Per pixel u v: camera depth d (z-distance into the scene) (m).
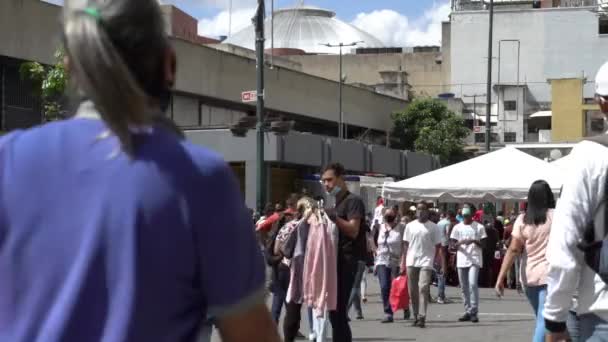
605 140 4.16
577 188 4.14
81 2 2.17
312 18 107.88
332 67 82.50
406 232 15.73
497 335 14.46
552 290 4.25
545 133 69.25
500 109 73.88
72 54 2.13
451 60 81.06
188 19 63.41
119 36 2.16
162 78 2.28
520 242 9.21
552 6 83.94
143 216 2.06
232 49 60.66
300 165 38.00
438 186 23.30
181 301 2.10
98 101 2.11
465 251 16.59
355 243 10.42
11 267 2.09
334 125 58.97
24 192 2.10
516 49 80.00
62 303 2.04
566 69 79.50
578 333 4.70
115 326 2.03
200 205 2.10
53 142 2.13
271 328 2.25
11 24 33.56
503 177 22.92
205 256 2.12
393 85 70.75
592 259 4.12
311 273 10.44
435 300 21.02
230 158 35.53
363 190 36.00
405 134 63.47
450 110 66.00
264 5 23.69
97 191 2.07
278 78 51.34
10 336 2.06
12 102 33.97
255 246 2.22
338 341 10.41
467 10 82.62
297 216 13.33
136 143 2.11
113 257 2.05
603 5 79.19
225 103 47.69
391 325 15.89
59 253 2.07
